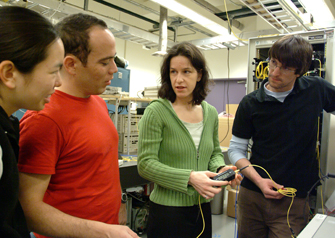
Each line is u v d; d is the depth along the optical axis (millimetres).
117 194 792
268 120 1162
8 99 467
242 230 1254
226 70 6008
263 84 1217
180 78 947
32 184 583
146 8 4742
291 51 996
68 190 666
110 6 4641
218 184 828
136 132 2551
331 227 800
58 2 2783
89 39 633
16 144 504
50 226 562
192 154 974
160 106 989
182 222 937
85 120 693
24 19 445
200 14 3287
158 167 904
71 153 655
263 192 1087
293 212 1117
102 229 585
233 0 4555
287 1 2146
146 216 2320
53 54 480
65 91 697
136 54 5941
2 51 422
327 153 1514
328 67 1560
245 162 1214
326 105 1214
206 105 1121
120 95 2180
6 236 447
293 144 1108
